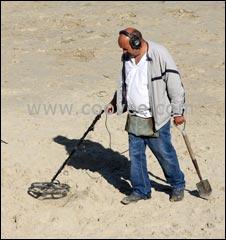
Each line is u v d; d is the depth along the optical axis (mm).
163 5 35719
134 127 15289
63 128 20266
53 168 17906
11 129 20203
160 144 15352
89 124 20484
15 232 15086
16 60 27516
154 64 14602
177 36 30312
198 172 15867
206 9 34625
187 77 24844
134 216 15453
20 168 17891
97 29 31766
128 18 33344
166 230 14883
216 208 15672
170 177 15781
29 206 16078
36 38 30844
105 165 17984
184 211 15586
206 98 22609
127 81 15016
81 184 16984
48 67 26500
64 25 32719
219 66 26109
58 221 15422
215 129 19906
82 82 24516
